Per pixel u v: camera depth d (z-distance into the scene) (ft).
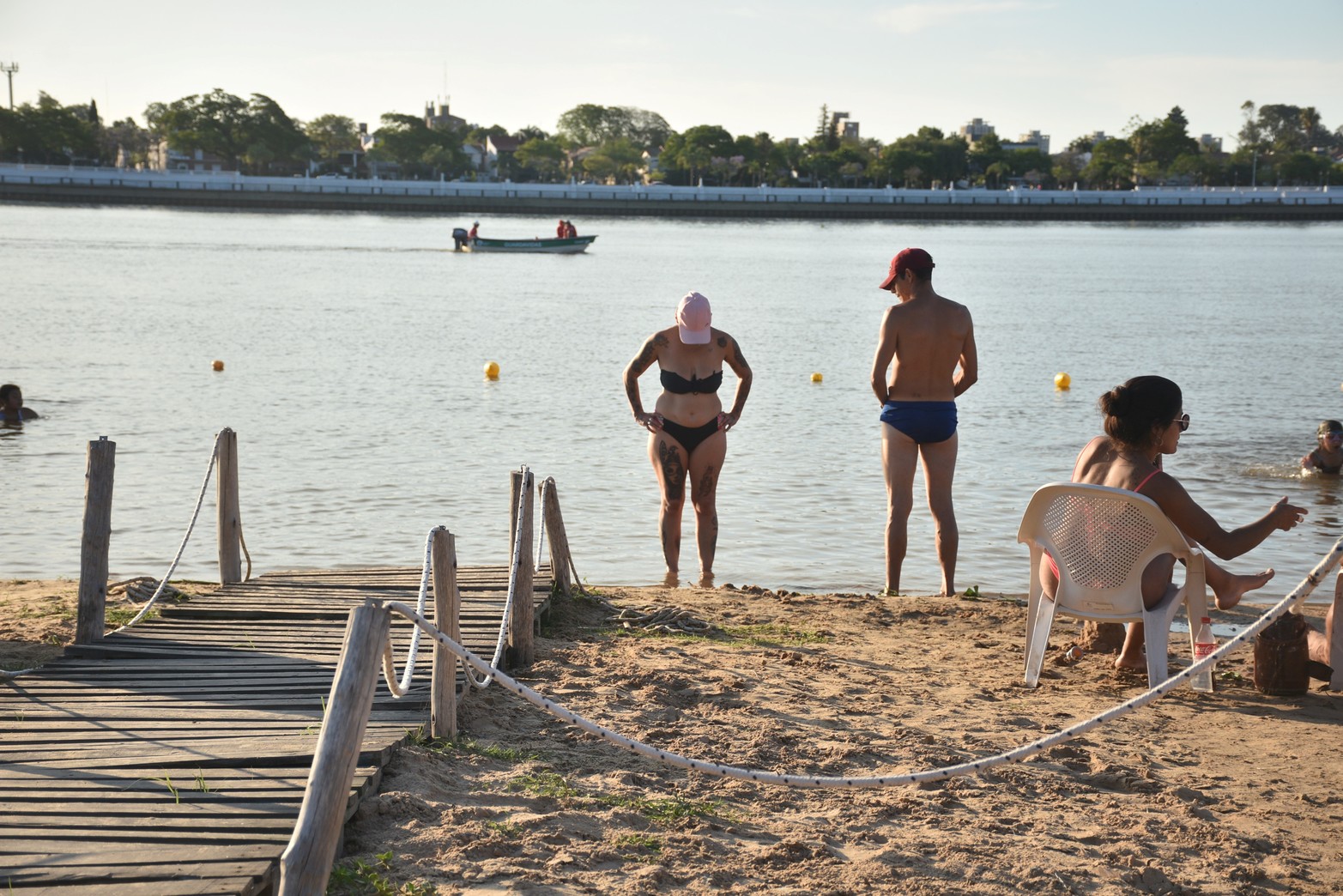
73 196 447.42
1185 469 50.14
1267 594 33.09
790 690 21.62
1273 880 14.71
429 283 155.74
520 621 22.93
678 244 290.15
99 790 15.78
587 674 22.43
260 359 80.69
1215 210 501.97
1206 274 194.08
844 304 134.92
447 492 44.50
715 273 186.09
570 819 15.79
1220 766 18.40
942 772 14.52
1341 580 22.03
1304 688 21.77
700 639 25.70
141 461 48.44
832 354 89.20
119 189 447.83
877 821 16.17
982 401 68.64
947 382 31.37
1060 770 18.15
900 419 31.40
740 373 33.76
